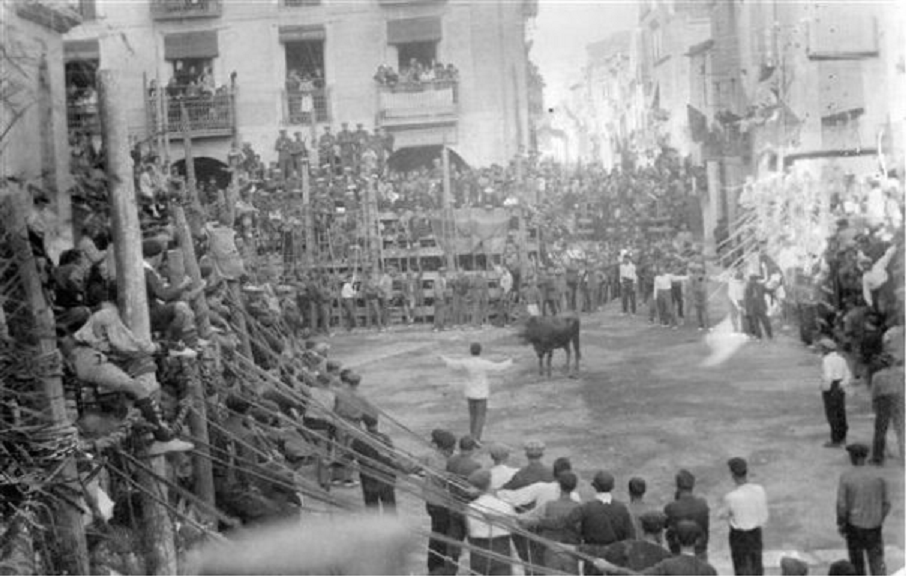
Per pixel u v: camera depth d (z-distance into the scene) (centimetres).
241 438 1180
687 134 1642
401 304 1542
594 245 1572
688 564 1144
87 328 898
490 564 1205
